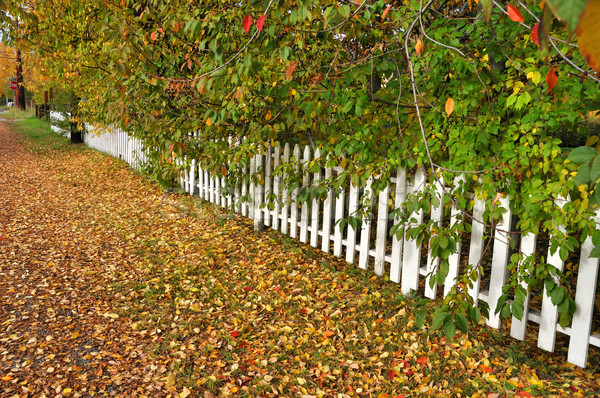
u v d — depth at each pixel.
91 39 7.75
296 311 4.39
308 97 4.76
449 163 3.76
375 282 4.88
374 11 3.71
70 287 5.02
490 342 3.78
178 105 5.95
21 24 7.83
